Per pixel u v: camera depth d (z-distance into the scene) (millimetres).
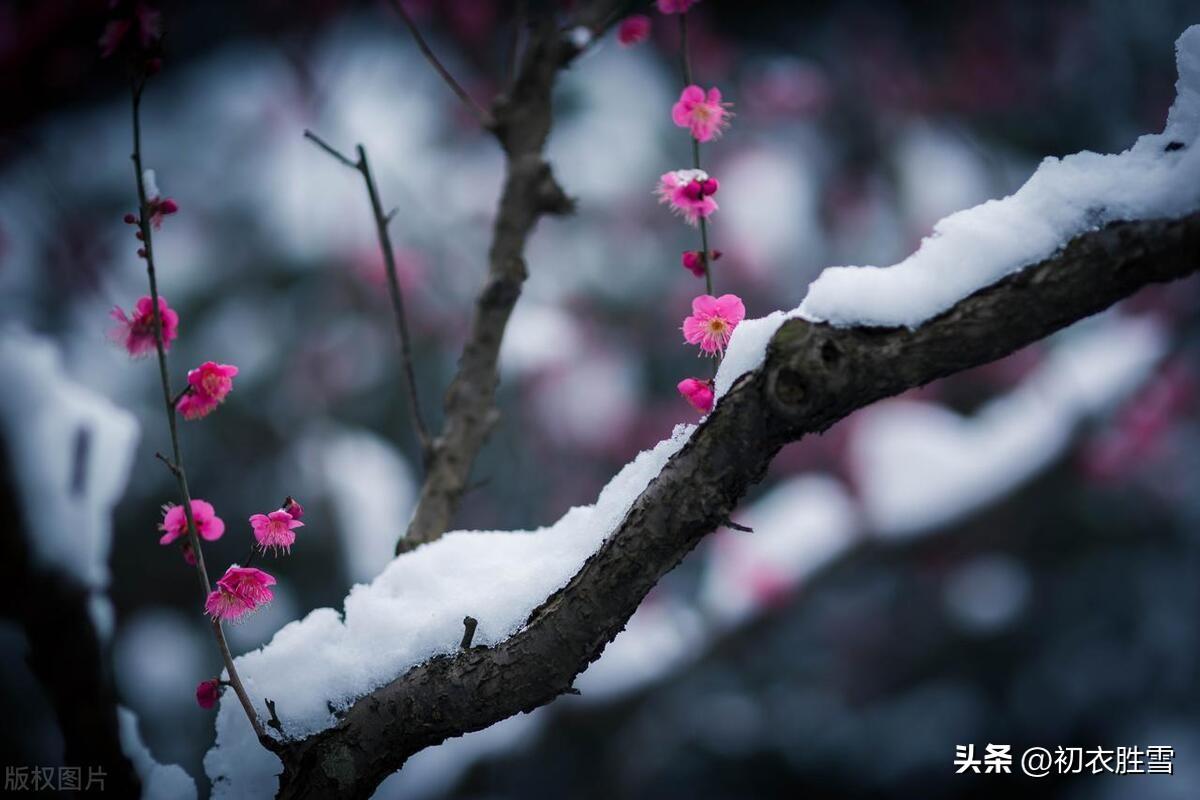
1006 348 834
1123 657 4414
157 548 3324
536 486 3844
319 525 3287
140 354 1078
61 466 1356
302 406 3480
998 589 4301
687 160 3947
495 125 1535
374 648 1047
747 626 3082
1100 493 4082
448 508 1334
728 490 902
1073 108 4328
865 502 3293
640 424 3824
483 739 2758
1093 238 814
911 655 4457
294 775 1015
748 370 882
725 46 4121
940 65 4293
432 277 3637
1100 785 4266
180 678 3262
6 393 1363
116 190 3555
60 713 1271
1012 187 4230
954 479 3322
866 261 4020
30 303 3090
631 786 3521
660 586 3982
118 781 1261
